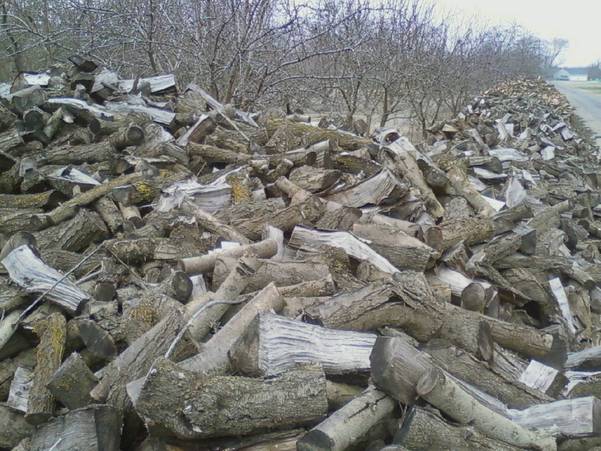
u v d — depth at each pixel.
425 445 2.46
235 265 3.77
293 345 2.85
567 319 4.76
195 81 10.08
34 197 5.33
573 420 2.71
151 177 5.50
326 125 7.96
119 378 2.84
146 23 9.78
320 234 4.24
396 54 13.91
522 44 37.47
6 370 3.38
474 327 3.35
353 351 2.96
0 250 4.70
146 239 4.26
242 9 9.54
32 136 6.46
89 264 4.24
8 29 9.84
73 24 10.55
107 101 7.43
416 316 3.34
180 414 2.36
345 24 11.71
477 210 5.82
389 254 4.25
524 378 3.39
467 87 20.08
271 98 10.54
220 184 5.30
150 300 3.42
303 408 2.55
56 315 3.37
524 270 4.86
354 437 2.46
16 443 2.94
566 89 45.91
